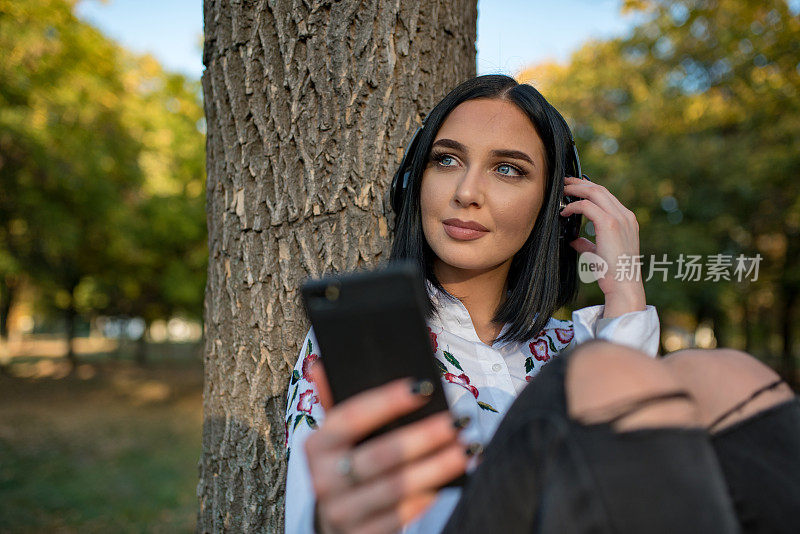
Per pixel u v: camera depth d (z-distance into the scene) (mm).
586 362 638
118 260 15148
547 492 565
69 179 9109
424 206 1113
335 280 663
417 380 647
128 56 10000
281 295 1393
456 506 632
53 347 35344
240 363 1405
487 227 1070
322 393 768
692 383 746
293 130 1402
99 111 9156
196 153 13375
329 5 1406
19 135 7867
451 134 1088
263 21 1424
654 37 10234
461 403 1043
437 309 1135
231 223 1445
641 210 9984
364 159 1402
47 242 10188
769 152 8664
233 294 1430
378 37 1422
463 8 1603
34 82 8078
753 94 8539
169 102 13086
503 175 1097
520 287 1186
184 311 19641
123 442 9180
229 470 1391
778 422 720
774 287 12656
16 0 7566
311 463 564
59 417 11555
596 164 10352
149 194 11758
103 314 22906
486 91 1118
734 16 7691
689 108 9531
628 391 591
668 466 555
